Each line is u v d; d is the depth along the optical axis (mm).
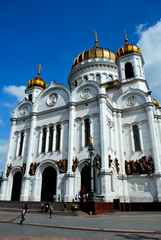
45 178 37906
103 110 34375
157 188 31578
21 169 40219
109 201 28578
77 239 10367
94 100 36500
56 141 38562
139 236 11180
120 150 36938
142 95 38969
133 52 44625
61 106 39938
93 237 10953
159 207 29984
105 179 29641
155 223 16234
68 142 35656
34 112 42875
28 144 40844
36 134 41625
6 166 42531
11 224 16484
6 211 28453
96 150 33156
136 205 31453
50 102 42812
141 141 36188
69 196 31516
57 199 33344
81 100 38438
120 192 33719
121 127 38844
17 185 40781
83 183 33281
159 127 44250
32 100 52469
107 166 30797
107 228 13781
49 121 40812
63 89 41500
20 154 43094
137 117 38219
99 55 54594
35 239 10289
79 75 54750
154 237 10828
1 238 10477
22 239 10250
